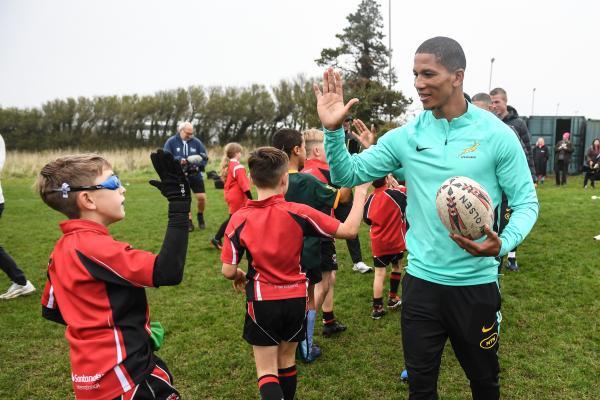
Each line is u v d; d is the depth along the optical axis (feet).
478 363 8.36
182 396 11.68
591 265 21.12
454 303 8.18
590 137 84.38
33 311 17.35
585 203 39.34
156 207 42.52
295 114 133.80
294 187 12.28
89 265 6.66
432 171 8.31
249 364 13.24
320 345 14.43
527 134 19.56
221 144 139.23
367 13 110.01
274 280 9.57
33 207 43.21
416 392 8.41
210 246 26.91
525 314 15.99
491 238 7.15
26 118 134.21
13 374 12.82
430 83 7.95
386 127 75.61
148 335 7.14
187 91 139.74
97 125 139.23
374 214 15.66
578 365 12.49
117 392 6.61
